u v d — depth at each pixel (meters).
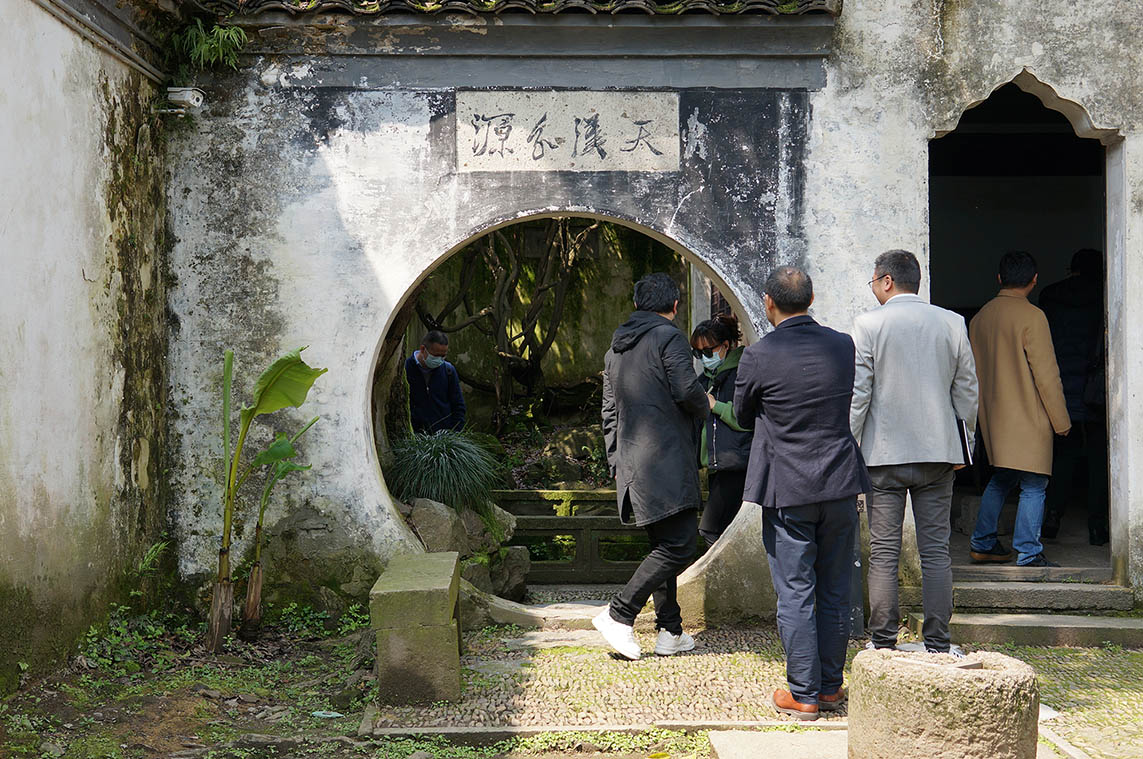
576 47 6.14
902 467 4.84
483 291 11.66
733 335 6.82
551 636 5.88
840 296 6.24
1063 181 10.14
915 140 6.25
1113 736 4.23
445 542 6.42
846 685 4.82
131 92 5.70
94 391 5.23
